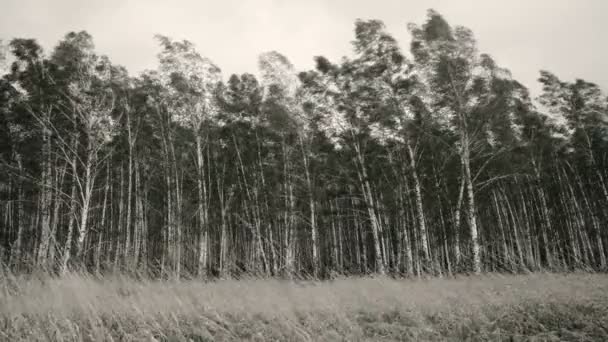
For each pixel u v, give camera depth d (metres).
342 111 20.80
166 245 19.02
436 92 18.39
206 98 21.56
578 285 9.35
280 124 21.16
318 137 22.14
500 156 19.22
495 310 7.41
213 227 24.52
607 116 23.28
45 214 17.08
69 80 17.92
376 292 9.42
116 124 18.64
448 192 21.59
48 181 17.69
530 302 7.52
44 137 17.95
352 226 34.53
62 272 7.41
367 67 19.64
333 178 22.84
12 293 6.55
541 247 25.73
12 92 18.88
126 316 6.86
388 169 22.42
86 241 18.28
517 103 22.75
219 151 25.83
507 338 5.95
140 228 23.09
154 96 21.30
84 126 18.34
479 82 17.67
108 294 7.34
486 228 30.77
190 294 8.34
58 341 5.75
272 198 22.81
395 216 22.58
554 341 5.66
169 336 6.29
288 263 19.02
